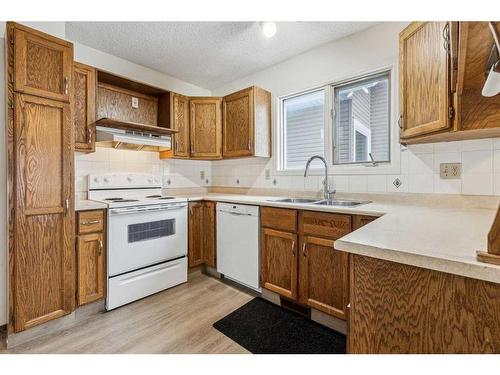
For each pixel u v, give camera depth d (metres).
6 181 1.65
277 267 2.12
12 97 1.55
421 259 0.69
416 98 1.49
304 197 2.63
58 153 1.73
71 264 1.80
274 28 2.01
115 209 2.08
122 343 1.62
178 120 2.99
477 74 1.12
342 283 1.72
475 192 1.68
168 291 2.40
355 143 2.38
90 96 2.26
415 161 1.93
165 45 2.44
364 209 1.67
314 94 2.67
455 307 0.67
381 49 2.11
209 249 2.78
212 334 1.72
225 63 2.83
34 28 1.79
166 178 3.18
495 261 0.61
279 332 1.75
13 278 1.57
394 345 0.76
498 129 1.24
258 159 3.06
